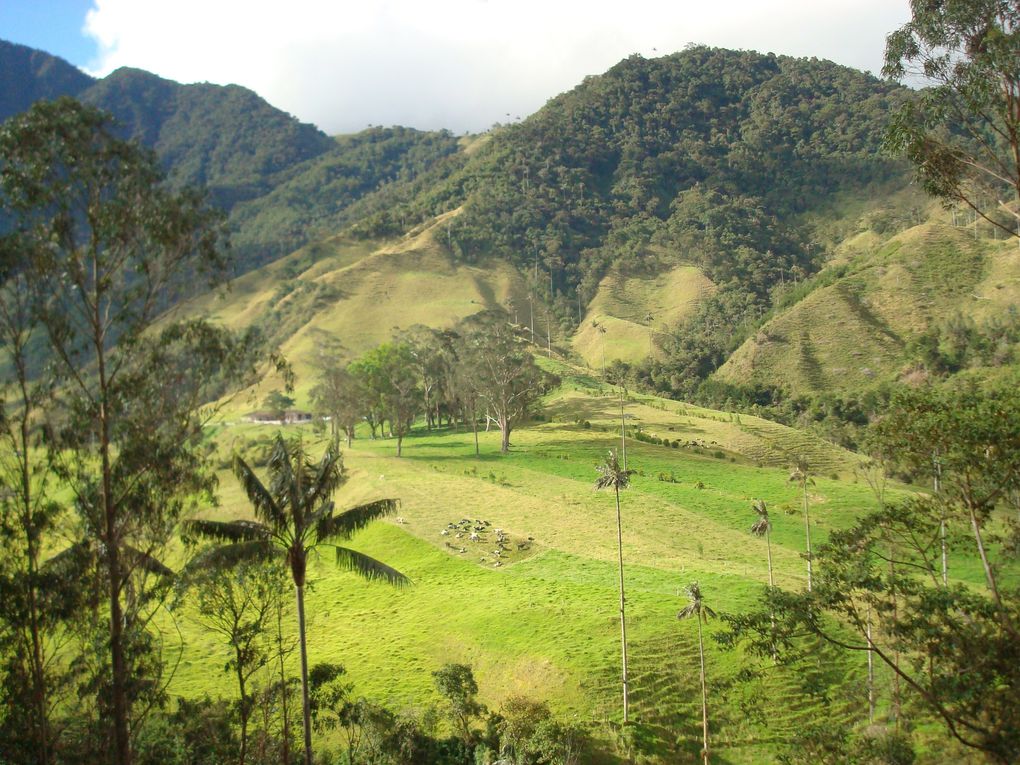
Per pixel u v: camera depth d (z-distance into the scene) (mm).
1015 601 25734
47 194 28312
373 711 43375
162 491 30094
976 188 28328
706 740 45719
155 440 29891
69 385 29406
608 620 57344
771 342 185875
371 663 54906
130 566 29938
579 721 47438
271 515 30031
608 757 45000
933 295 183000
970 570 67562
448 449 122562
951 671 25109
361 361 131000
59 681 29500
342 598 66625
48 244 28547
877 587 26312
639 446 121688
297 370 154000
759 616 28250
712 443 125688
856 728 39469
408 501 87688
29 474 29562
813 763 30328
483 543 76188
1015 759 23703
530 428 137500
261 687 45281
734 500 94500
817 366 175250
